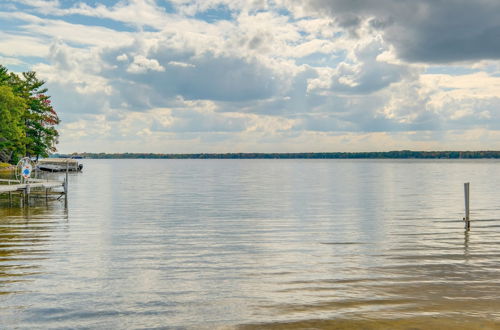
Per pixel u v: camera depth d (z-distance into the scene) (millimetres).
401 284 10711
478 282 10867
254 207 28844
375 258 13492
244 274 11672
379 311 8875
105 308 9062
